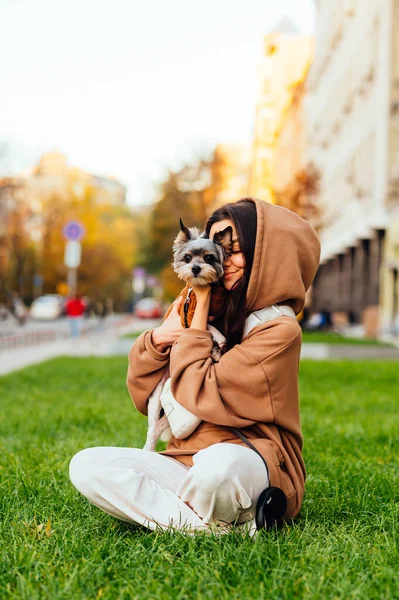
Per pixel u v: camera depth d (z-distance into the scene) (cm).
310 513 464
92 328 4425
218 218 410
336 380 1420
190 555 355
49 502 475
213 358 405
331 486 537
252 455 378
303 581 326
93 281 8369
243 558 352
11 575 338
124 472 386
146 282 6762
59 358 1938
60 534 404
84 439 729
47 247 7850
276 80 5884
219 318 420
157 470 402
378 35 3609
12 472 570
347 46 4503
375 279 3694
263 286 397
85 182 8019
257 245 393
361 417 927
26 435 767
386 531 428
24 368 1598
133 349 425
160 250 5456
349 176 4269
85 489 388
